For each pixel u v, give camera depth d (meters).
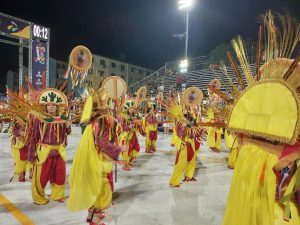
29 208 4.42
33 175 4.52
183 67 25.66
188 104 5.73
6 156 8.72
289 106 1.82
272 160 1.94
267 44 2.16
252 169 2.04
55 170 4.62
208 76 21.17
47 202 4.62
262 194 1.97
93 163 3.56
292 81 1.94
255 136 2.12
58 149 4.60
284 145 1.89
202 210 4.46
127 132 7.12
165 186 5.77
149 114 10.20
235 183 2.16
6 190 5.30
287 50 2.07
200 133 5.88
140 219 4.06
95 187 3.54
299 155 1.80
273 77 2.00
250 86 2.13
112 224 3.87
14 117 5.64
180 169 5.70
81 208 3.51
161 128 18.95
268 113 1.95
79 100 4.63
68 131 4.72
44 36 20.92
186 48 22.05
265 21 2.19
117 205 4.62
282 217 1.93
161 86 22.17
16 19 19.86
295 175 1.83
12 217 4.09
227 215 2.18
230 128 2.23
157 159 8.84
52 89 4.64
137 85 29.45
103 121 3.62
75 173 3.58
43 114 4.53
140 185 5.82
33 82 20.38
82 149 3.59
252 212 2.00
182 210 4.45
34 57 20.50
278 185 1.92
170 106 6.14
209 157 9.40
